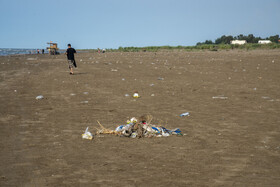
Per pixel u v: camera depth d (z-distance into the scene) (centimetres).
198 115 1129
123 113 1153
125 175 589
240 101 1373
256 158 693
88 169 620
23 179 567
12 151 730
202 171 613
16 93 1561
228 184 551
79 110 1197
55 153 719
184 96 1500
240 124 1002
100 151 739
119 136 882
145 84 1877
